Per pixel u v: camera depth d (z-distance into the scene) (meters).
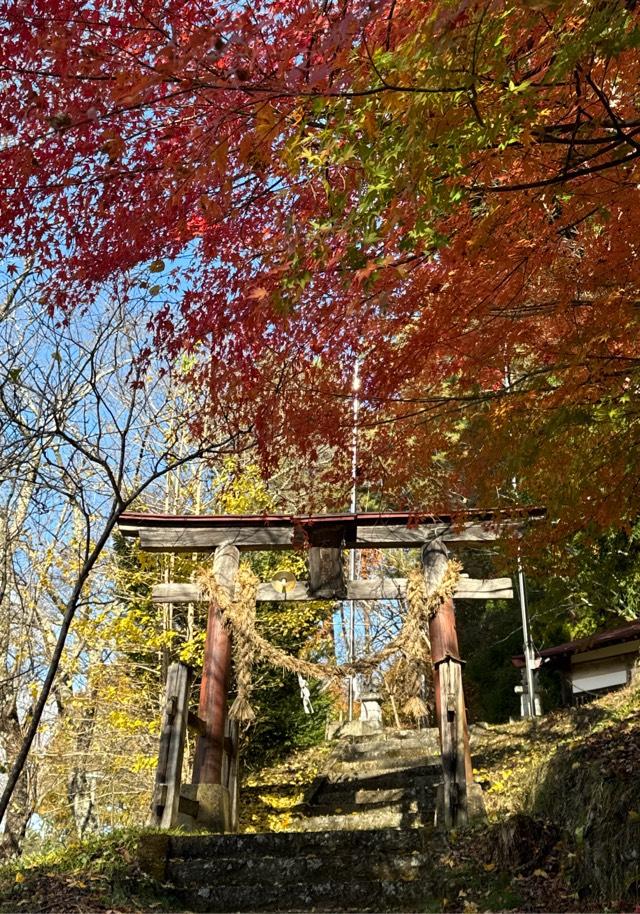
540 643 16.16
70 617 3.89
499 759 10.80
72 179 3.90
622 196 3.80
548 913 5.03
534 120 3.30
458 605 18.89
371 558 18.41
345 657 18.66
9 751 9.91
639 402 4.91
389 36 3.01
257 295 3.73
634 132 3.35
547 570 6.13
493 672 17.59
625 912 4.75
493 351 4.82
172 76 3.23
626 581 11.09
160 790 7.41
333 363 5.02
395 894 5.82
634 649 12.41
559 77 2.88
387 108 3.05
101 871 5.86
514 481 6.56
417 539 8.99
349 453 5.91
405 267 4.05
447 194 3.22
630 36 2.69
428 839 6.53
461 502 6.68
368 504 11.21
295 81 3.09
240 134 3.62
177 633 11.66
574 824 5.72
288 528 9.23
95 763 12.48
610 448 5.09
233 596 8.88
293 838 6.69
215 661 8.70
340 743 13.62
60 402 5.01
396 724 16.31
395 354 4.80
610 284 4.25
